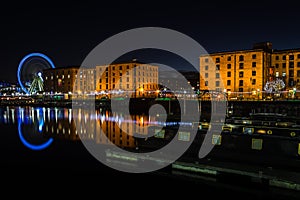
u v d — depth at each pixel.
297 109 57.94
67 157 25.47
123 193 17.08
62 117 68.81
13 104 148.75
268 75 90.31
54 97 156.75
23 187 18.34
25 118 65.88
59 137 37.09
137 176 19.73
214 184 17.84
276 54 93.38
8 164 23.38
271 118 44.44
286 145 18.19
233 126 23.44
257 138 19.31
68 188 17.95
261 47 94.44
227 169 17.97
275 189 16.27
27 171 21.56
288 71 90.88
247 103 64.44
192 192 16.94
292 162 17.75
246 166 18.38
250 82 91.44
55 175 20.44
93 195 17.08
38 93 164.50
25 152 27.73
